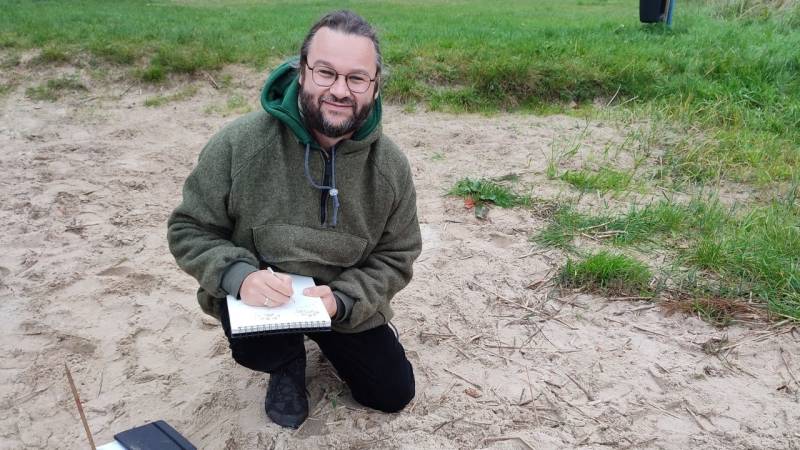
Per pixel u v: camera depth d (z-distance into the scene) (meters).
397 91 6.76
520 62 6.99
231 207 2.49
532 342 3.36
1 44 7.47
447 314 3.57
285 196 2.47
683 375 3.12
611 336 3.39
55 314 3.52
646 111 6.50
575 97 6.94
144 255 4.11
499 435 2.77
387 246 2.72
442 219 4.57
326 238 2.53
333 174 2.46
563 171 5.33
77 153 5.70
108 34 7.93
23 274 3.87
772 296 3.63
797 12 9.68
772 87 6.71
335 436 2.70
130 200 4.86
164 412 2.88
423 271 3.95
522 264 4.00
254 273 2.37
